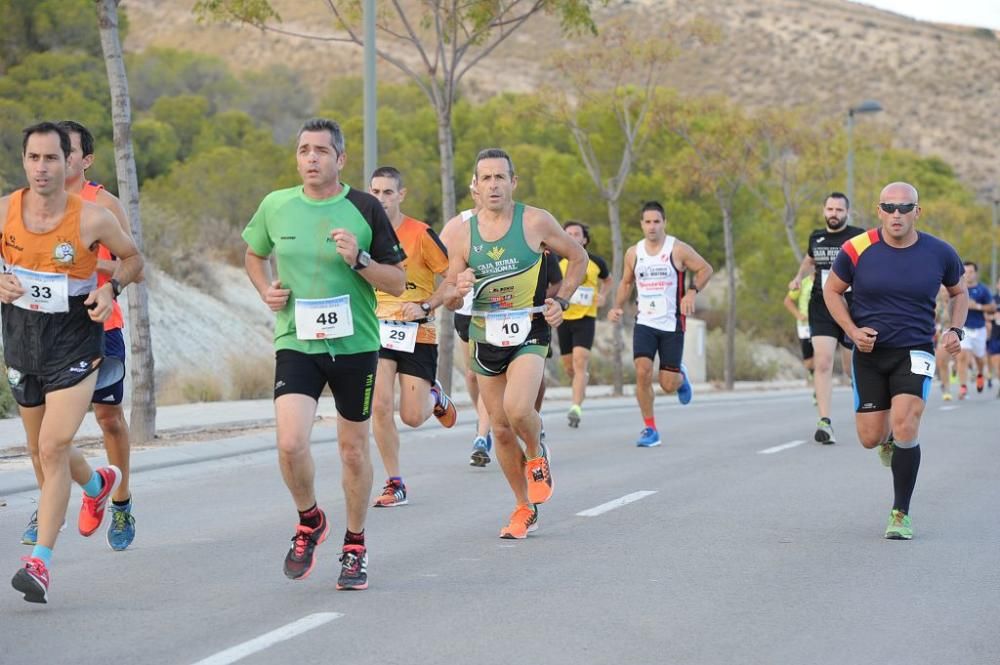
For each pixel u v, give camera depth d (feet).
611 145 164.66
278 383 26.94
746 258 183.32
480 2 77.92
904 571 30.30
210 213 134.00
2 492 41.27
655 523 36.65
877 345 34.78
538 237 32.58
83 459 30.35
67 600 27.07
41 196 26.76
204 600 27.04
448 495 42.32
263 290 27.71
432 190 185.68
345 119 214.48
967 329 93.71
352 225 26.73
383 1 78.07
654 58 106.22
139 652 22.90
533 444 33.40
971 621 25.71
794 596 27.63
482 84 385.91
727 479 45.85
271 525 36.58
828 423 57.82
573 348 65.31
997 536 34.94
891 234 34.35
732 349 121.39
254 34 430.20
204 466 49.49
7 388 67.05
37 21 146.92
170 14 463.01
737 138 124.77
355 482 27.63
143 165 161.89
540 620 25.32
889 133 141.59
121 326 32.14
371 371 27.37
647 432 57.16
